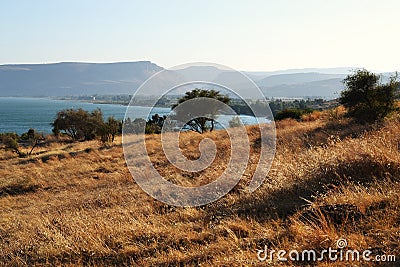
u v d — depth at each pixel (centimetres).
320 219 446
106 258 498
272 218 526
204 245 479
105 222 638
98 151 1986
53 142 3444
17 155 2456
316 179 635
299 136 1252
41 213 913
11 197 1232
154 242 515
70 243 558
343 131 1245
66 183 1302
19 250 594
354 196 502
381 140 736
